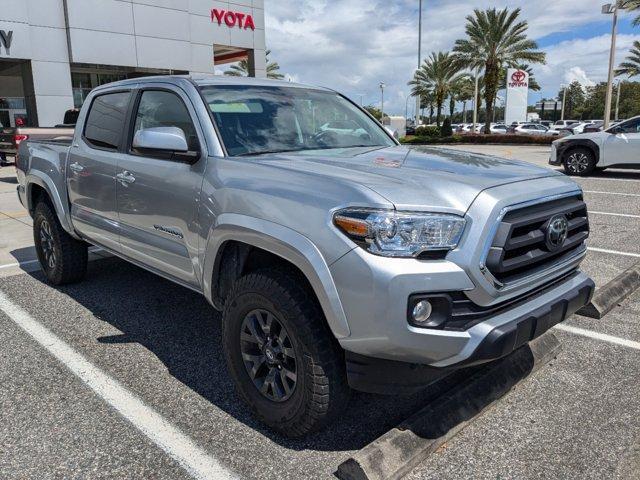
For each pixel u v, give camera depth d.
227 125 3.36
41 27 20.03
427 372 2.42
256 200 2.75
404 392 2.47
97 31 21.17
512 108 43.06
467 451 2.68
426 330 2.31
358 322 2.35
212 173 3.11
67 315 4.49
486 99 40.59
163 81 3.79
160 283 5.32
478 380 3.04
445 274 2.31
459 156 3.33
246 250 2.92
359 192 2.43
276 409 2.77
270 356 2.78
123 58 22.05
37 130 13.98
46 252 5.28
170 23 23.25
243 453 2.69
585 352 3.72
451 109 66.38
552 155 14.09
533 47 40.19
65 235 4.98
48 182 4.83
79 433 2.86
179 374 3.49
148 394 3.25
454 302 2.37
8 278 5.55
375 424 2.93
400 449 2.50
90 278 5.49
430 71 50.56
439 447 2.68
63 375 3.47
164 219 3.48
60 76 20.73
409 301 2.28
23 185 5.49
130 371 3.53
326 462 2.61
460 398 2.88
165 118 3.68
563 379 3.37
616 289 4.63
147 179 3.58
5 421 2.96
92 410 3.07
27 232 7.84
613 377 3.38
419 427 2.64
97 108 4.49
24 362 3.65
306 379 2.57
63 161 4.71
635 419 2.94
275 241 2.59
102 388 3.31
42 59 20.17
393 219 2.31
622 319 4.27
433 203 2.40
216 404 3.14
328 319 2.44
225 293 3.19
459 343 2.35
